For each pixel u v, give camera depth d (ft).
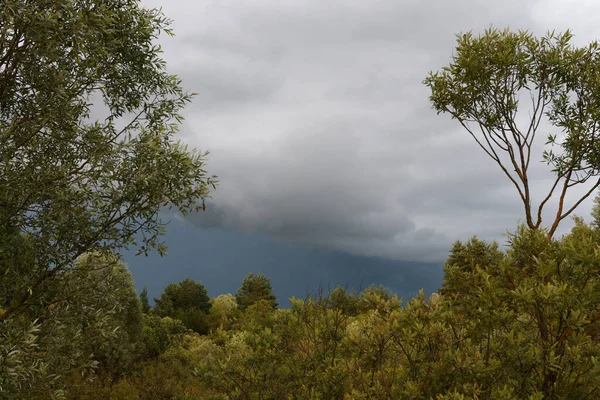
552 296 9.07
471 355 10.21
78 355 16.83
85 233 15.87
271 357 14.44
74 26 14.52
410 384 10.28
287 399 13.48
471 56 16.80
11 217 15.66
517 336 10.04
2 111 16.05
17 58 14.53
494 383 9.89
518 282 10.46
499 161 16.11
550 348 9.20
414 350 11.06
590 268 9.16
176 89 21.21
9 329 13.62
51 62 15.21
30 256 15.94
